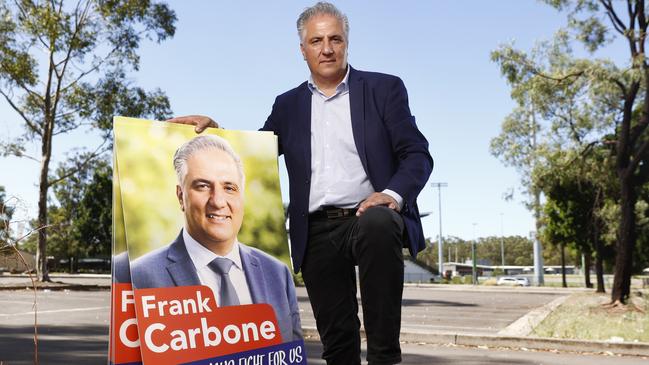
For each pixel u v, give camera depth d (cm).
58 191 4966
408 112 232
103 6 2323
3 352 656
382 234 195
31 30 2275
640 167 1681
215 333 191
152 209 192
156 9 2411
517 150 1672
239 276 203
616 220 1764
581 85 1477
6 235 264
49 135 2444
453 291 3019
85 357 634
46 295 1862
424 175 216
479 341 822
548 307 1586
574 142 1627
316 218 237
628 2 1415
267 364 200
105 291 2241
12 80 2333
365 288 200
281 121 251
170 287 187
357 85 235
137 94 2494
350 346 241
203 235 200
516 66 1516
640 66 1359
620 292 1446
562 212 2644
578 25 1470
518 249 12162
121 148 193
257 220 214
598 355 744
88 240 5275
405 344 830
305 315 1281
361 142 228
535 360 690
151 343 178
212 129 216
